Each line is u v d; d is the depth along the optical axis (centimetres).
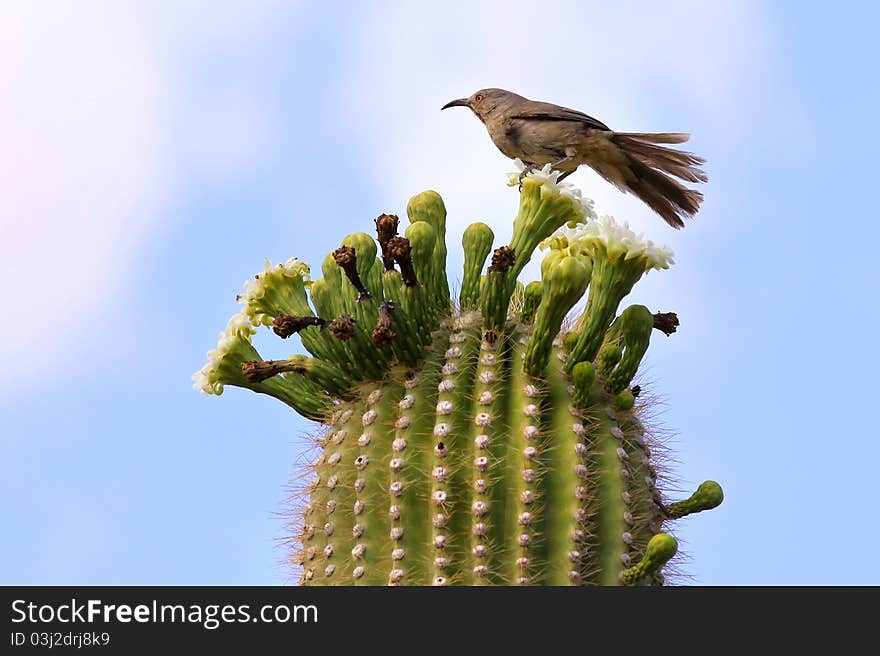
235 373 750
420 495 641
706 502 686
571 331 711
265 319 760
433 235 722
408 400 661
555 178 741
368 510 648
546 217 742
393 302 674
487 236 736
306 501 707
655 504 671
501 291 671
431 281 721
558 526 629
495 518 629
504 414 654
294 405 745
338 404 707
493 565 621
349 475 663
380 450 660
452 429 646
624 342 720
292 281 754
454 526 631
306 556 665
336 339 696
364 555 641
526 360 662
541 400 655
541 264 670
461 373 664
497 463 632
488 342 675
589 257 691
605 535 633
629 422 683
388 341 663
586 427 656
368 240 739
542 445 643
